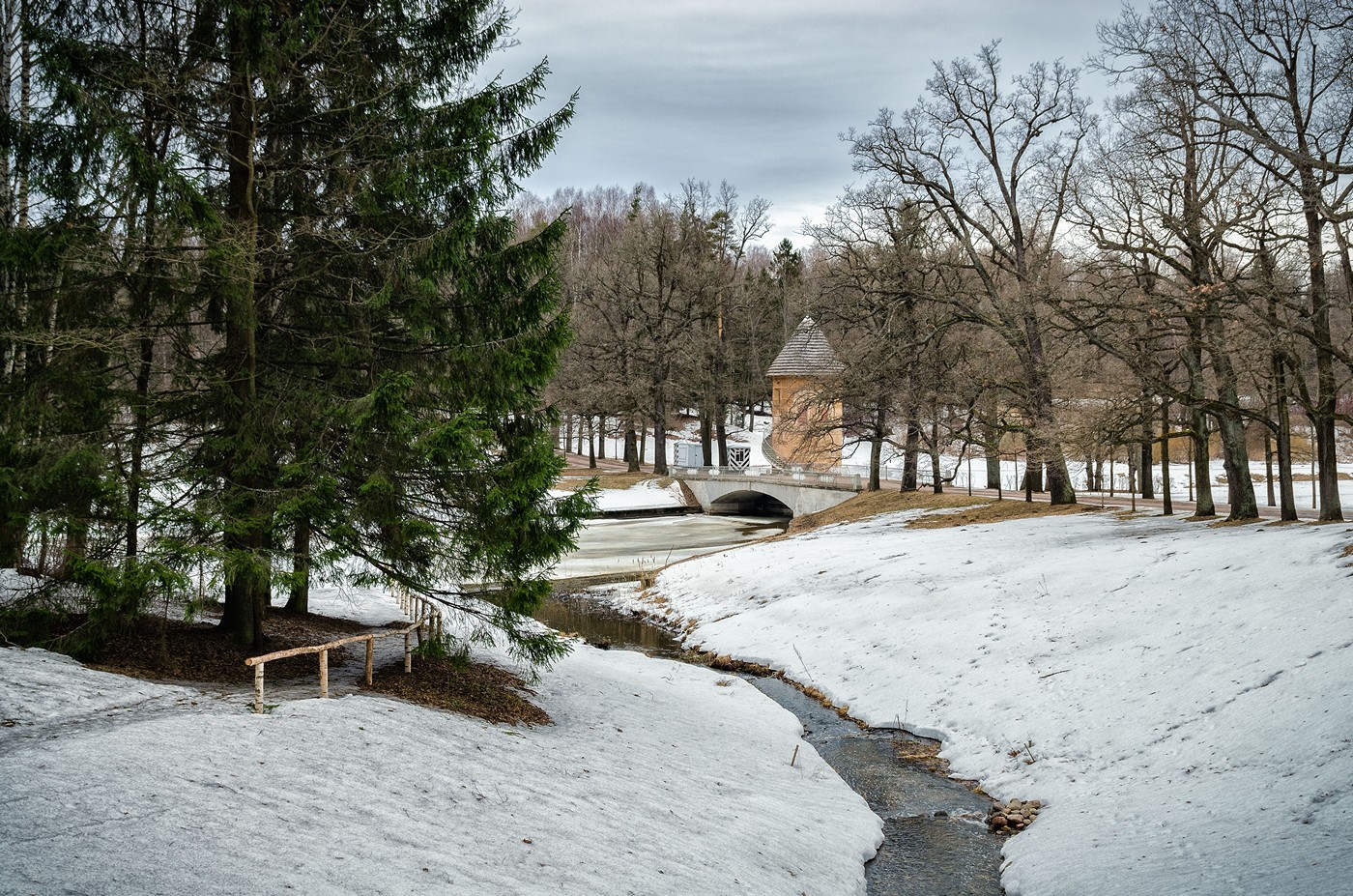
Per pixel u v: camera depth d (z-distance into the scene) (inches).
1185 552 836.6
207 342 554.3
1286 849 351.9
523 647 554.3
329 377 551.2
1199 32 923.4
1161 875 364.2
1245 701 514.0
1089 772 521.0
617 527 2086.6
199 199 439.5
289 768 337.1
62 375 451.2
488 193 546.3
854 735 684.1
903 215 1556.3
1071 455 1133.1
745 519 2247.8
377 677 534.0
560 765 444.8
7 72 635.5
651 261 2608.3
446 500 525.3
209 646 535.2
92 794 280.8
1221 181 933.8
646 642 1048.2
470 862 299.6
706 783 499.2
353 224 549.6
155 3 492.4
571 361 2652.6
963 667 751.1
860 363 1641.2
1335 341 930.1
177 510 443.2
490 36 570.9
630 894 311.9
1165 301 925.8
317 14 501.0
